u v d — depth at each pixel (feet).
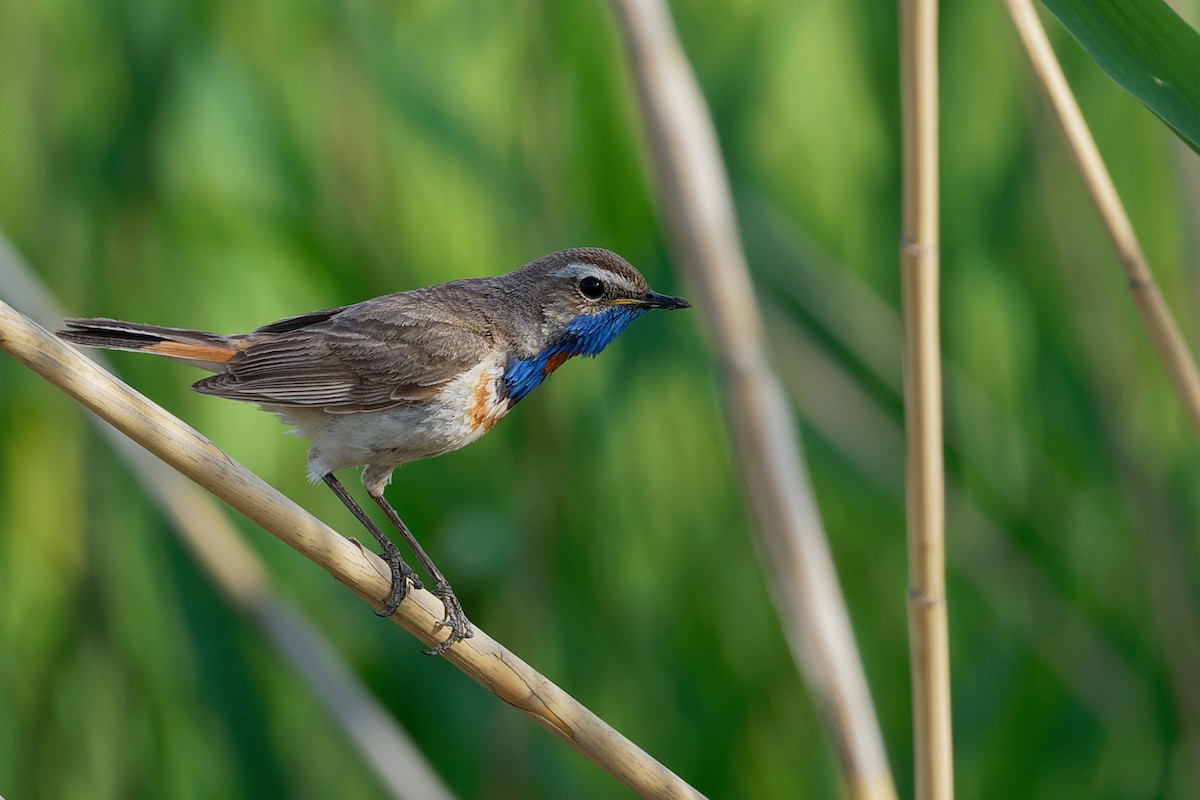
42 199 35.78
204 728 34.60
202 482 21.85
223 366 29.04
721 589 36.91
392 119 36.99
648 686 35.70
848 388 37.17
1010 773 35.50
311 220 36.29
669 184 27.58
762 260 36.37
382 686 36.42
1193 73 19.81
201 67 35.47
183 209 36.47
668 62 27.76
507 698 23.50
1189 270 35.19
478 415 30.25
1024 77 36.76
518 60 36.04
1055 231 37.17
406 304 30.37
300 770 35.01
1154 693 35.81
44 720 35.22
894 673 36.86
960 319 37.83
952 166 37.52
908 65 22.29
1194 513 37.45
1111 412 36.88
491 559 35.45
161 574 33.65
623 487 36.81
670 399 37.40
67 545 35.65
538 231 35.94
